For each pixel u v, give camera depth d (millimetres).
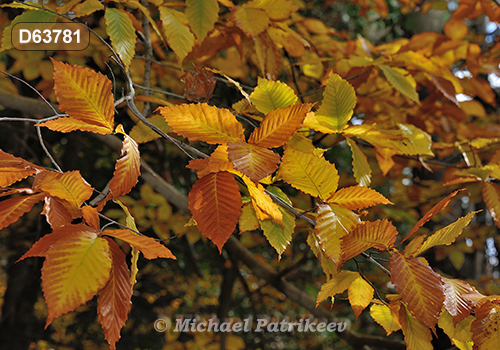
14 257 6691
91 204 1577
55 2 2346
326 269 1729
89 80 1538
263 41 2211
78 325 10070
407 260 1546
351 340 3291
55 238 1446
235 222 1509
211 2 1954
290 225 1647
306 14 5672
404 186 5230
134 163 1518
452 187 4039
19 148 5266
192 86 1802
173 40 1950
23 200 1479
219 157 1531
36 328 9547
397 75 2307
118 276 1465
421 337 1590
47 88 3352
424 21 4852
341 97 1707
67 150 5441
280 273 3414
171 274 9516
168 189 3236
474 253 5258
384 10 4414
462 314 1532
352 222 1581
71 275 1428
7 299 6660
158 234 4121
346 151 5766
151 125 1565
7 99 2732
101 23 2869
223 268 6145
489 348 1512
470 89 2980
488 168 2066
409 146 1876
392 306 1609
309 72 3287
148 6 2619
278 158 1499
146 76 2158
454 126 3725
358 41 2928
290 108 1532
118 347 9000
